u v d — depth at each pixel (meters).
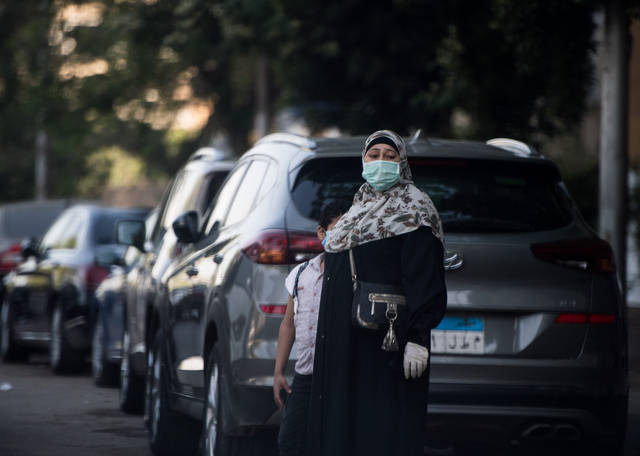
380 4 43.69
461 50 37.69
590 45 31.77
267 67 67.56
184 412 17.77
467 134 38.81
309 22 45.81
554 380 14.64
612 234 29.05
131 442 20.66
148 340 22.06
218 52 54.12
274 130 81.88
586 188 41.34
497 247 14.67
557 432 14.80
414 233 11.31
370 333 11.48
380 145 11.47
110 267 32.66
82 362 33.00
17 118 83.81
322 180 14.90
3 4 73.62
